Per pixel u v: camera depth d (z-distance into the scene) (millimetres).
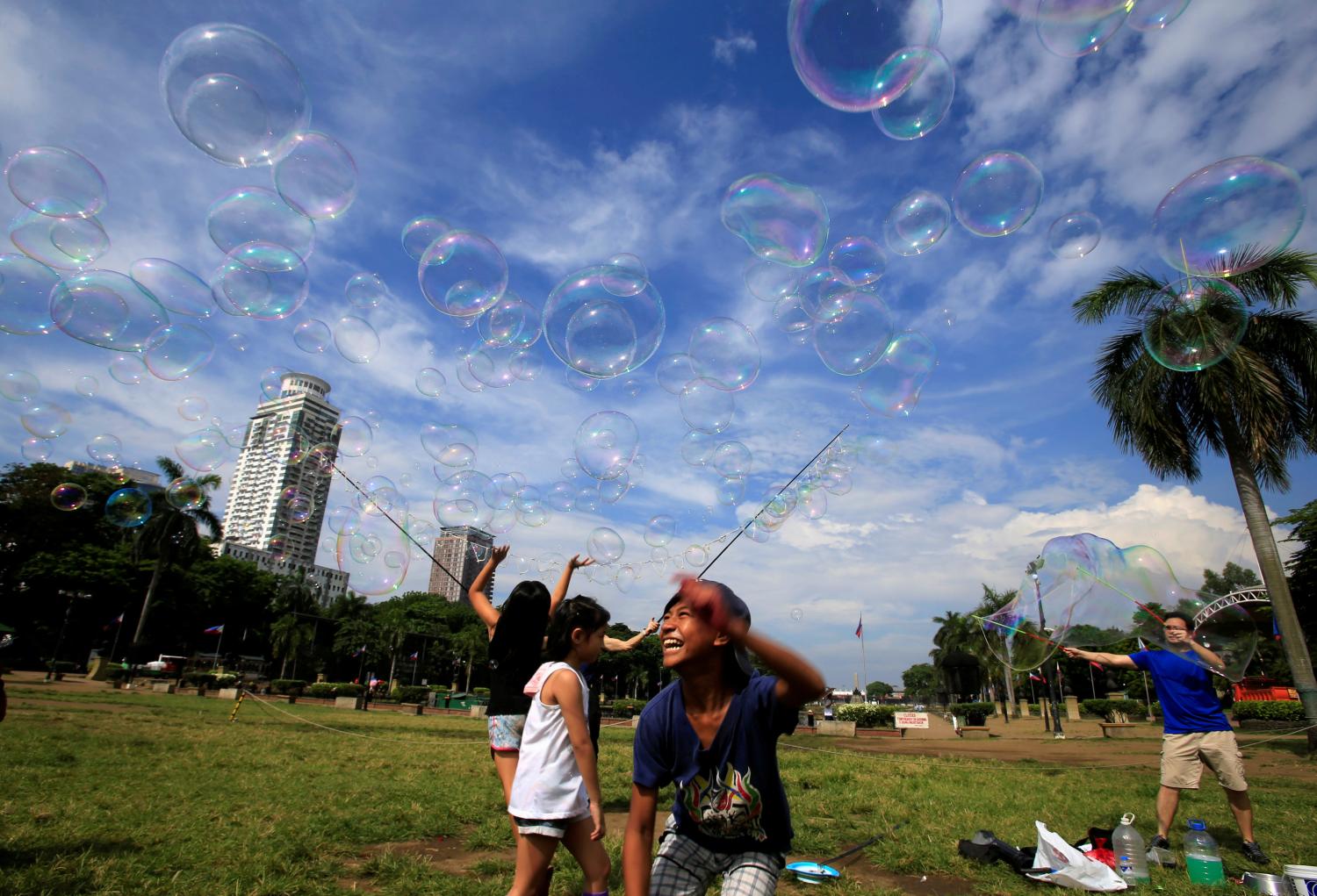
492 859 3471
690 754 1772
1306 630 17016
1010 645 5832
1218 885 3170
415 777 5938
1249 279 10570
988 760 9898
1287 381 10734
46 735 7770
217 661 40000
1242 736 14211
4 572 34812
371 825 3969
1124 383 11367
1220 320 6379
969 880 3385
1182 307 6613
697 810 1768
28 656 34969
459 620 62594
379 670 55156
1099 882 3205
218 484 34156
